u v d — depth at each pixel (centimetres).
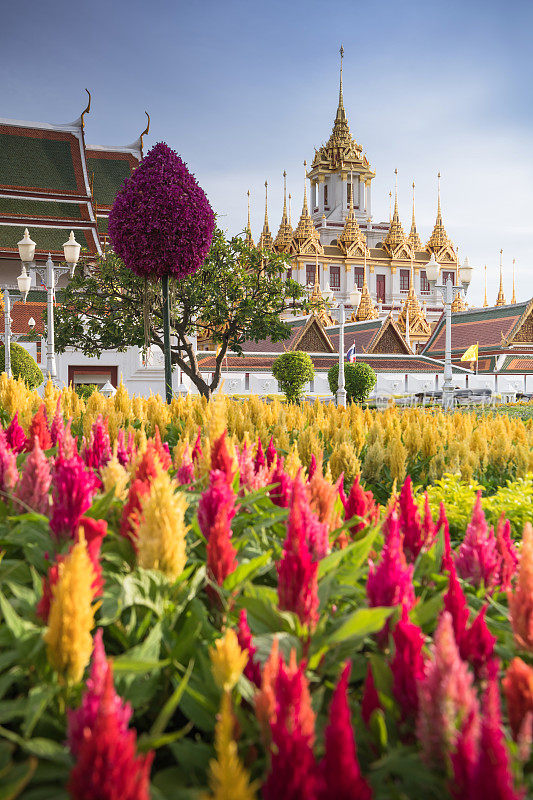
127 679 189
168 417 731
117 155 4544
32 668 193
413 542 295
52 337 1938
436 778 160
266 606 218
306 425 772
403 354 4934
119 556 261
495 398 4191
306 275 9369
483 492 594
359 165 10375
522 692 172
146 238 1161
